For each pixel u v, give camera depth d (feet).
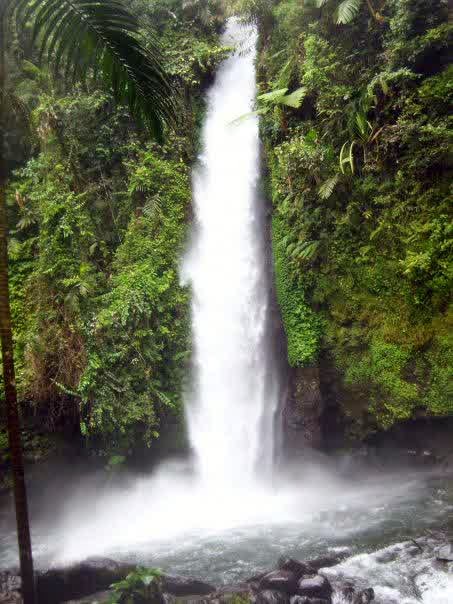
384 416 29.89
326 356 32.24
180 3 38.50
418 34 27.32
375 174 29.22
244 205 36.86
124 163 35.37
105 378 30.78
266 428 33.86
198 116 37.93
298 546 23.57
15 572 21.89
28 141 34.53
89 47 14.34
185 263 35.32
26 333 32.14
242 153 37.50
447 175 26.94
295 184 32.27
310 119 33.37
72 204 32.50
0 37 13.34
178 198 35.78
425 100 26.66
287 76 32.42
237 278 36.11
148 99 15.14
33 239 33.53
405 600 17.54
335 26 31.30
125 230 35.32
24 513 13.14
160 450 34.17
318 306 32.55
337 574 19.70
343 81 30.30
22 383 31.17
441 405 27.61
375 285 29.68
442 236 26.78
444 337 27.35
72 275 31.65
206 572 21.71
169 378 34.06
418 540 22.39
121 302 31.50
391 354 29.17
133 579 17.38
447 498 27.27
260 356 34.94
